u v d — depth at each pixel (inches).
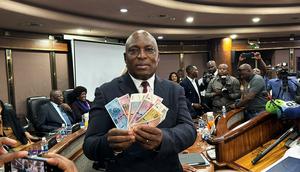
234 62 344.8
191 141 43.1
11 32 213.8
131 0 176.2
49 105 163.2
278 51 357.1
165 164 42.6
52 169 27.8
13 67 216.5
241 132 70.8
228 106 157.8
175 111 44.9
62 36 246.1
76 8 191.6
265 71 177.3
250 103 134.3
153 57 44.3
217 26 297.7
